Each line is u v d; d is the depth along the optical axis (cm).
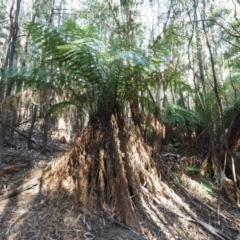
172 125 455
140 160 308
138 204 267
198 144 427
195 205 305
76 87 312
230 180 377
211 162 394
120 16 510
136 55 257
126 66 291
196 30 411
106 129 299
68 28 278
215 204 321
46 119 374
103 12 536
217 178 345
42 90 280
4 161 352
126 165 285
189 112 431
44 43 290
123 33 422
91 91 307
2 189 280
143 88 320
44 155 405
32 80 273
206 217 290
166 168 346
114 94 306
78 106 319
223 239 259
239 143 392
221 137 384
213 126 425
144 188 290
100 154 283
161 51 315
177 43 355
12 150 413
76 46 262
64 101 323
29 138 432
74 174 287
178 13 490
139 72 293
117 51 309
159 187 303
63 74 294
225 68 597
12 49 335
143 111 344
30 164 355
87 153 289
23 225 225
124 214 247
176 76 318
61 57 290
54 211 244
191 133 447
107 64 293
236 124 380
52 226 227
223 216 297
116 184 268
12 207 247
